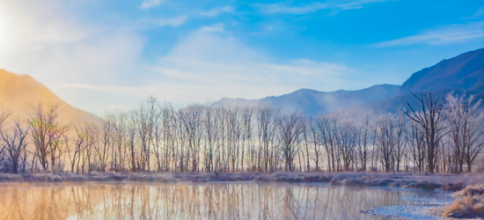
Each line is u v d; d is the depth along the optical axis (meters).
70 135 72.69
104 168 64.31
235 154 77.94
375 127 76.62
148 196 32.69
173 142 71.69
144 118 70.94
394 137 76.31
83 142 63.59
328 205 26.67
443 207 22.02
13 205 27.30
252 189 39.41
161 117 72.56
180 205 27.14
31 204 27.81
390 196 31.44
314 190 38.06
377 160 80.56
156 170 67.56
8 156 58.97
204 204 27.70
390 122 75.75
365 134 77.00
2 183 42.81
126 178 50.56
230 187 41.84
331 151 77.69
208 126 72.50
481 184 29.97
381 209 23.75
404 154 75.44
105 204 27.67
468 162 56.06
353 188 39.84
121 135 69.56
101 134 68.69
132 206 26.66
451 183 36.16
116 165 67.88
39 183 44.41
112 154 67.88
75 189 38.69
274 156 76.62
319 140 79.50
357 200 29.03
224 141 77.62
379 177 47.03
